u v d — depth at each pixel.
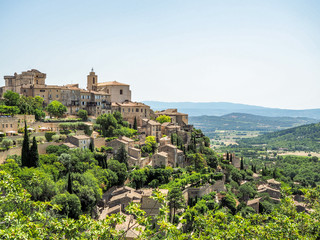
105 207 108.06
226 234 45.84
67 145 128.38
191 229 112.62
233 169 192.12
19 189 42.47
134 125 184.50
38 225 35.19
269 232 45.72
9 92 147.12
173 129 195.25
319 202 59.53
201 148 192.38
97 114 186.12
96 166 117.38
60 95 180.12
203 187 136.75
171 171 140.25
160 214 36.06
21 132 130.12
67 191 89.81
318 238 49.66
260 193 168.12
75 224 37.69
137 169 139.00
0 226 36.28
